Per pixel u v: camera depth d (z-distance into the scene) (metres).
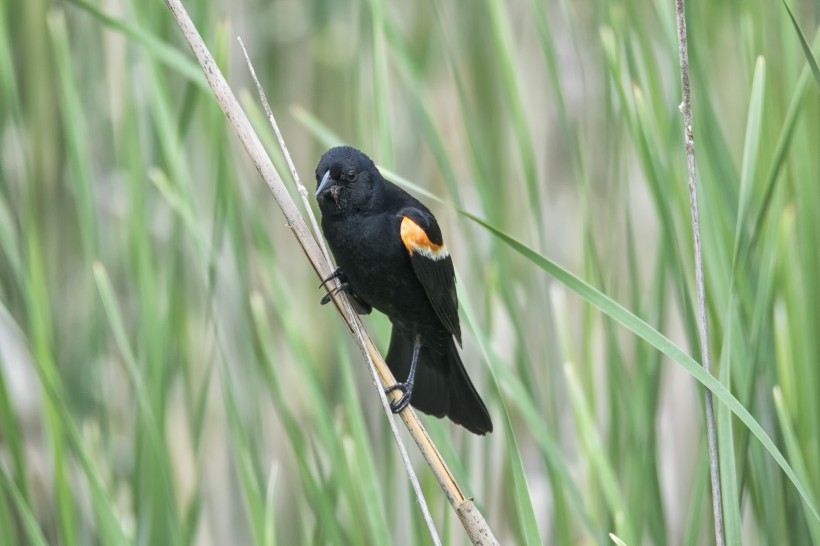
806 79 9.05
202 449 9.29
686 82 9.02
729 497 8.99
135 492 9.17
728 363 9.01
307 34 9.45
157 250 9.30
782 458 8.96
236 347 9.30
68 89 9.19
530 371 9.18
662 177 9.10
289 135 9.45
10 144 9.30
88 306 9.29
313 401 9.13
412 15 9.45
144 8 9.21
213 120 9.17
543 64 9.38
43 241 9.32
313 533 9.18
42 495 9.25
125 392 9.32
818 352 9.13
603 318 9.19
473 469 9.26
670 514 9.29
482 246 9.30
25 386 9.27
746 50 9.16
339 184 9.12
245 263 9.19
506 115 9.39
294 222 9.05
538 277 9.30
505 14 9.19
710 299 9.12
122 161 9.25
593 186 9.35
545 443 9.12
